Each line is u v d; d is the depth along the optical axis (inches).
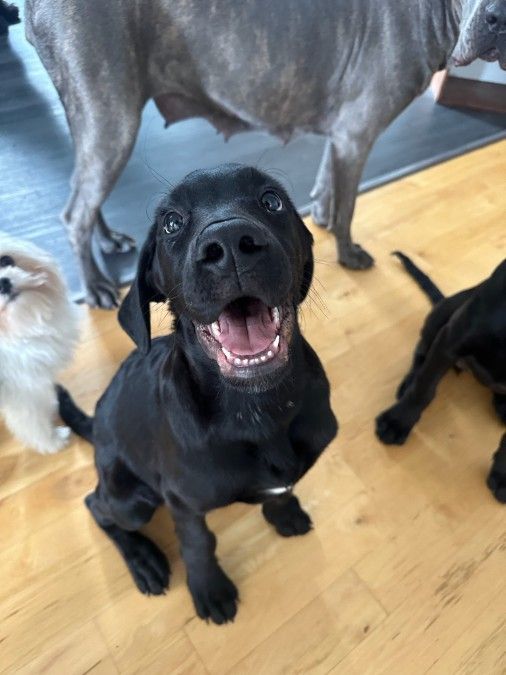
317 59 59.7
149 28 55.4
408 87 61.7
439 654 43.7
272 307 27.0
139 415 37.8
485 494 53.6
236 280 23.6
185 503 35.6
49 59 55.8
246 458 33.3
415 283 74.7
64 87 56.6
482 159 98.7
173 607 45.8
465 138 104.6
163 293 33.4
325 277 75.2
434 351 49.7
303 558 48.8
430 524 51.3
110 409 42.2
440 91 112.9
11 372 49.1
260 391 29.2
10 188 85.4
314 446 37.0
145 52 57.2
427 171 95.3
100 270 71.8
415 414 55.0
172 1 53.9
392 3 55.8
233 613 44.9
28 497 52.6
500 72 106.7
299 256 31.7
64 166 89.9
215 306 24.8
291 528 49.5
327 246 80.0
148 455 37.7
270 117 64.9
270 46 57.4
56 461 55.5
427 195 89.8
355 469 55.0
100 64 53.4
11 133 96.4
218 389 31.1
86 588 46.9
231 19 55.4
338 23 57.2
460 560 49.0
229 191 27.6
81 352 65.4
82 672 42.7
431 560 48.9
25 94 106.3
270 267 24.2
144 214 82.8
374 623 45.1
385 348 66.5
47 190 85.5
